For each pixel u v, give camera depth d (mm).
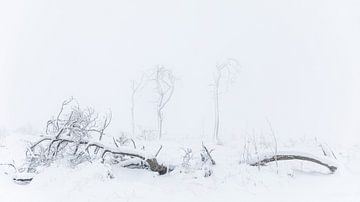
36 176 11625
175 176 12375
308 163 13656
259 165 12766
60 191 10492
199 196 10656
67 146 14805
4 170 13031
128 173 12742
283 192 10805
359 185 11039
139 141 19812
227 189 11117
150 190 10750
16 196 10156
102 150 14180
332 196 10273
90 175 11227
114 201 9906
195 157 14469
